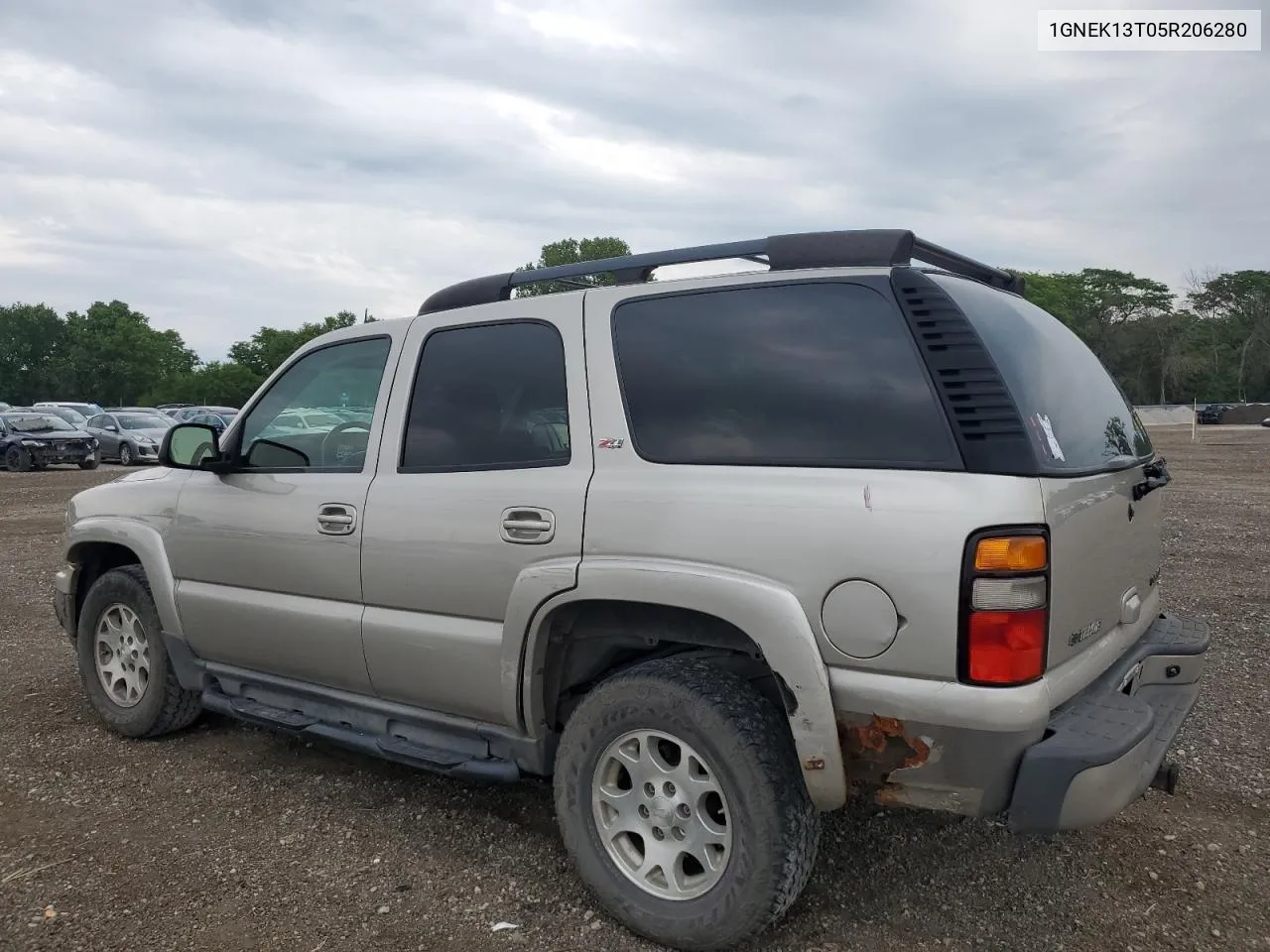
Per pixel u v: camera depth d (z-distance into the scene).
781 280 2.88
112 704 4.70
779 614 2.59
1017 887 3.15
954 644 2.40
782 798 2.65
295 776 4.18
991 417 2.48
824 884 3.18
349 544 3.58
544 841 3.54
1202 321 91.31
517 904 3.09
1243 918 2.95
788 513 2.62
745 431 2.81
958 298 2.76
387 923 2.98
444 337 3.59
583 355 3.17
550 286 3.71
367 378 3.84
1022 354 2.84
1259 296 89.75
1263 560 8.50
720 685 2.76
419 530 3.38
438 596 3.34
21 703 5.20
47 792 4.00
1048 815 2.38
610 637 3.14
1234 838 3.44
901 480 2.51
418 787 4.05
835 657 2.55
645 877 2.90
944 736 2.45
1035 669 2.41
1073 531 2.56
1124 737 2.43
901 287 2.69
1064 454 2.68
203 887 3.21
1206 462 22.16
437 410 3.52
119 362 97.12
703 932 2.74
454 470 3.39
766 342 2.86
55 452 23.17
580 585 2.94
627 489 2.92
